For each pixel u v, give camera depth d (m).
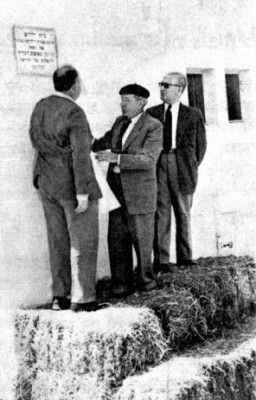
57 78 4.90
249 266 5.97
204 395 4.20
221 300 5.41
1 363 5.11
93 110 5.68
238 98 7.34
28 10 5.27
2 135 5.16
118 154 5.08
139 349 4.44
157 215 5.80
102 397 4.37
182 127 5.80
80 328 4.48
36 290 5.34
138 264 5.26
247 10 7.09
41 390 4.80
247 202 7.13
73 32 5.55
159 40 6.21
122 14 5.90
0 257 5.17
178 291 5.12
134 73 5.99
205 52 6.68
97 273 5.73
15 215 5.23
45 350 4.75
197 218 6.69
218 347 4.93
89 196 4.80
